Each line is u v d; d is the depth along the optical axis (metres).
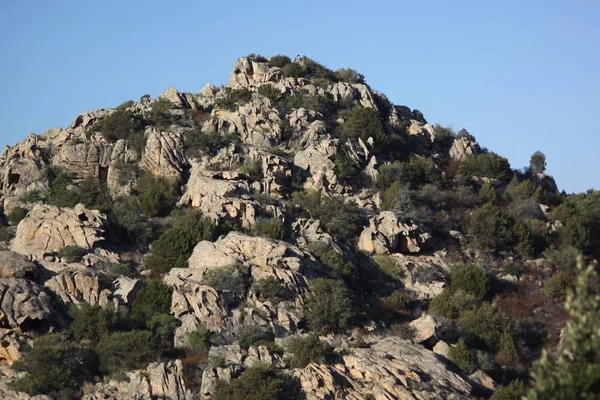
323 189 130.25
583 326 41.50
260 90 150.62
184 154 133.38
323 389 85.75
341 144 138.00
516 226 128.25
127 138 138.75
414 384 87.62
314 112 146.38
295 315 100.12
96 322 95.75
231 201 118.56
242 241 108.81
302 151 136.38
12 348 90.81
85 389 88.00
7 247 113.12
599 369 40.34
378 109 160.00
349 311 100.62
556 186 164.62
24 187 132.00
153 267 110.56
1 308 94.81
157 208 123.38
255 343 93.75
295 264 106.19
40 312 95.62
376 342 97.50
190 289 101.50
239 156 131.75
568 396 40.53
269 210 119.50
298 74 161.38
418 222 126.25
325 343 92.94
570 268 122.44
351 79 167.25
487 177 150.62
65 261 107.25
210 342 95.38
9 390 85.94
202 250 109.12
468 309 108.19
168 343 95.19
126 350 91.94
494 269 122.19
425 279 114.94
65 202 123.38
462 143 158.12
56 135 147.25
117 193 128.50
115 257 110.69
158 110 143.12
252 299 101.88
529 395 41.31
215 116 146.12
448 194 137.12
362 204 129.38
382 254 118.94
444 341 99.38
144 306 100.44
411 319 107.69
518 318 110.50
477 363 96.62
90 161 134.25
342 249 115.25
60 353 88.94
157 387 87.38
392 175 136.50
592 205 143.50
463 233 129.25
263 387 83.81
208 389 86.00
